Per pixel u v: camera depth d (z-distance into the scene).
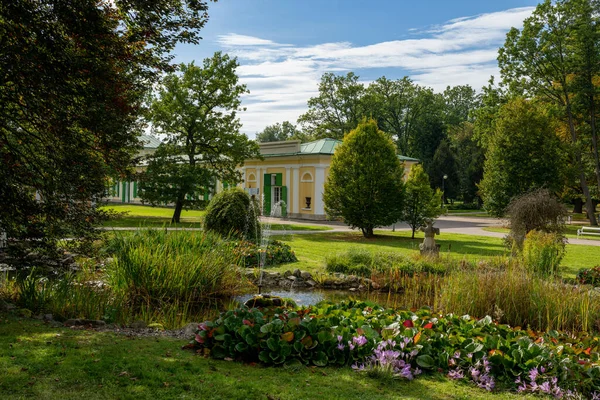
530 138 30.77
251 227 16.25
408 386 4.57
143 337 5.97
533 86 36.28
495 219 39.69
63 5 6.96
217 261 9.58
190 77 29.17
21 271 8.82
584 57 33.94
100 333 6.00
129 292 8.31
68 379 4.37
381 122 60.03
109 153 8.66
